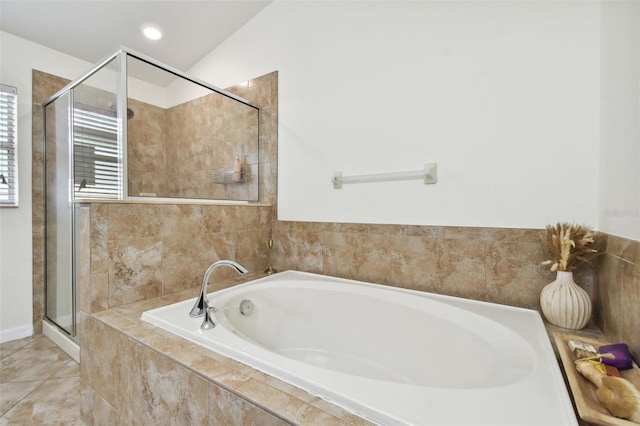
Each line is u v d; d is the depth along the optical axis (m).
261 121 2.16
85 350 1.27
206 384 0.79
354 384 0.71
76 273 1.75
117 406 1.10
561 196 1.23
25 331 2.08
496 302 1.36
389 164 1.61
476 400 0.66
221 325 1.09
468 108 1.40
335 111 1.80
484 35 1.36
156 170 1.70
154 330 1.08
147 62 1.67
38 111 2.10
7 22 1.88
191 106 1.87
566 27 1.21
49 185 2.10
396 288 1.54
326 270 1.86
